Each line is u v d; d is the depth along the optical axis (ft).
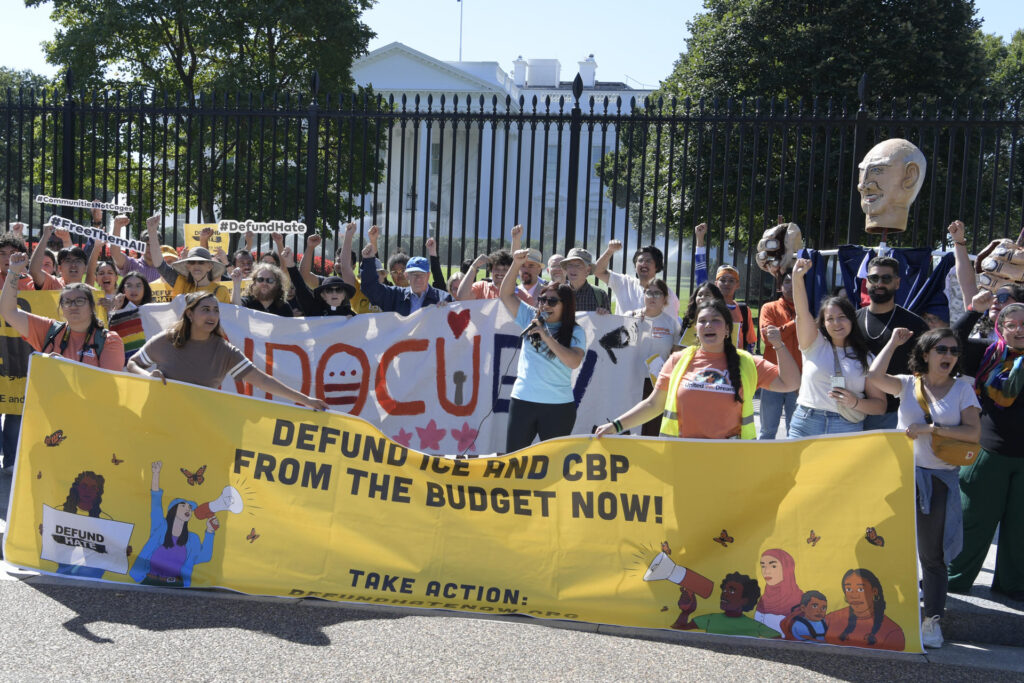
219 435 17.26
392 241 92.02
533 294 24.54
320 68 79.97
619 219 105.40
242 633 14.70
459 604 16.40
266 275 23.04
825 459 15.69
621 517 16.29
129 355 22.45
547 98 30.55
